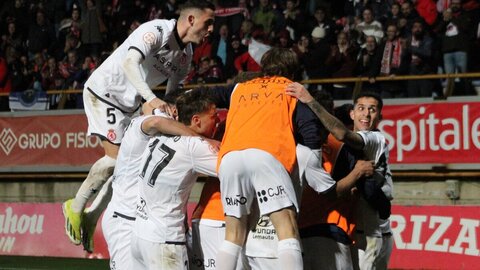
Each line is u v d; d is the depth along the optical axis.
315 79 14.14
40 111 15.27
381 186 6.41
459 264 11.44
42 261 12.81
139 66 7.25
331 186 5.97
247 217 5.98
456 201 12.78
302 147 5.93
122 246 6.77
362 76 13.98
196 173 6.18
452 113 12.73
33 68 17.00
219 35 15.32
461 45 13.62
